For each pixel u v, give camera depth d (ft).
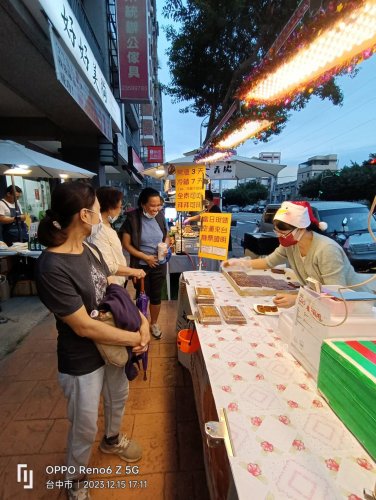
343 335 3.11
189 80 23.45
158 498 4.55
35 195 26.32
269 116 9.87
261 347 4.09
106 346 3.86
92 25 21.62
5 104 15.76
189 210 10.02
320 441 2.48
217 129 13.88
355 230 15.33
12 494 4.57
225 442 2.44
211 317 4.88
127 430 5.83
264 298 6.19
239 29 19.47
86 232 3.76
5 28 8.51
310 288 3.76
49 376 7.47
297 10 4.49
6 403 6.50
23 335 9.66
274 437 2.50
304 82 5.88
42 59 10.32
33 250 13.35
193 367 6.45
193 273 8.34
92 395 4.00
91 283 3.80
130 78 20.95
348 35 4.20
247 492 2.01
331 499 1.98
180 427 5.91
